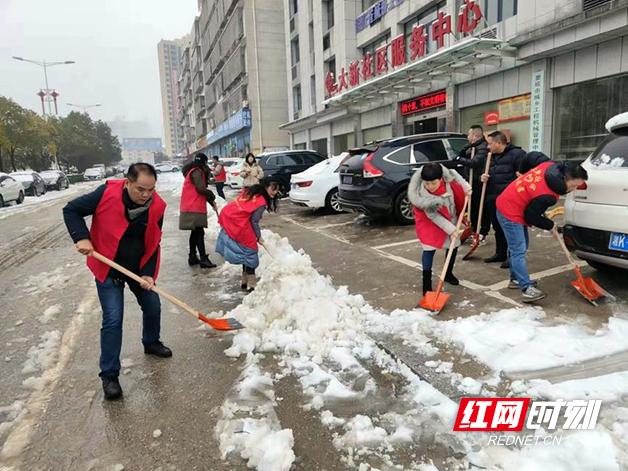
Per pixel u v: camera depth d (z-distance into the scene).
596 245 4.02
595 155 4.27
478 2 13.42
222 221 5.10
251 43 37.50
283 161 14.20
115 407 2.98
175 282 5.81
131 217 3.04
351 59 21.89
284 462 2.32
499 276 4.93
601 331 3.40
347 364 3.30
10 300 5.49
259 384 3.12
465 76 14.12
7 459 2.51
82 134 64.19
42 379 3.37
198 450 2.51
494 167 5.30
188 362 3.56
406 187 8.00
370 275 5.38
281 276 4.64
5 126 32.84
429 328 3.70
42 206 18.81
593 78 10.28
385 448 2.43
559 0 10.49
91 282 6.13
